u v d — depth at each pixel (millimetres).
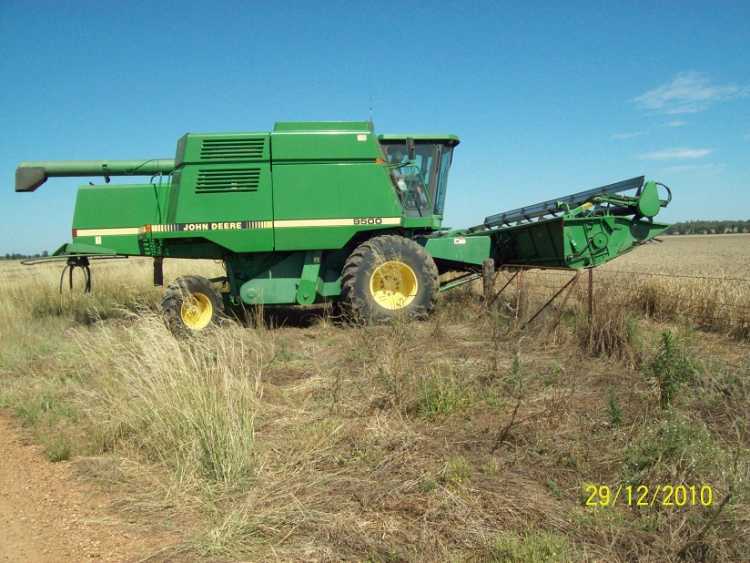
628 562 3135
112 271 16734
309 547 3281
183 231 9312
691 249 54719
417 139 10289
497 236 11008
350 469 4191
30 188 10328
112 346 6645
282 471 4164
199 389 4574
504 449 4473
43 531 3613
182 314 9125
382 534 3395
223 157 9391
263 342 8039
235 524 3459
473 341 8102
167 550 3326
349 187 9688
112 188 9711
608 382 5980
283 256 9914
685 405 5125
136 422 4910
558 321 7910
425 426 4957
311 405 5535
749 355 6824
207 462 4180
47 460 4719
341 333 9234
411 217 10336
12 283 13422
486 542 3275
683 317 9125
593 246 9914
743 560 3121
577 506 3684
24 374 7176
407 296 9758
